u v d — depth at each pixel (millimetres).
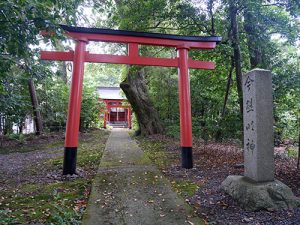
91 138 14141
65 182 4988
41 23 2951
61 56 5766
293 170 5395
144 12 7680
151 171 5766
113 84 41062
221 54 7273
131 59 6254
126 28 8133
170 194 4145
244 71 8328
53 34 3297
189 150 6191
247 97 4008
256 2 6328
